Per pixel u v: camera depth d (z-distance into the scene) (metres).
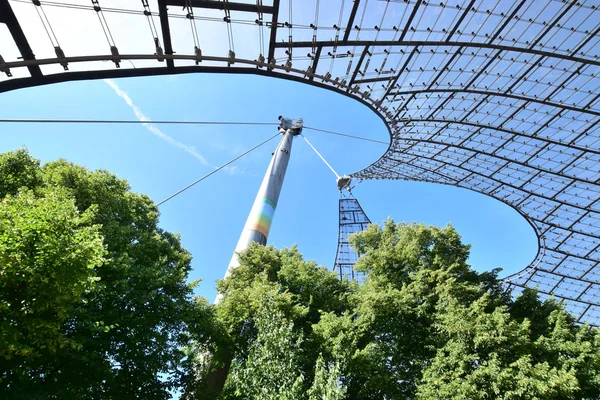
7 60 10.94
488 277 22.91
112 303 17.53
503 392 15.01
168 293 19.97
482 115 45.91
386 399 19.30
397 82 33.22
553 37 30.52
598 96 38.56
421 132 51.53
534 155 51.19
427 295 21.02
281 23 16.88
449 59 32.72
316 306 24.56
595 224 56.78
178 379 20.81
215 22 15.31
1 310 9.20
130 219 23.80
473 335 16.83
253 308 21.03
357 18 21.98
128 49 13.64
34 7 11.21
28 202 10.91
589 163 48.06
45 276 9.53
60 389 14.73
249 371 13.73
